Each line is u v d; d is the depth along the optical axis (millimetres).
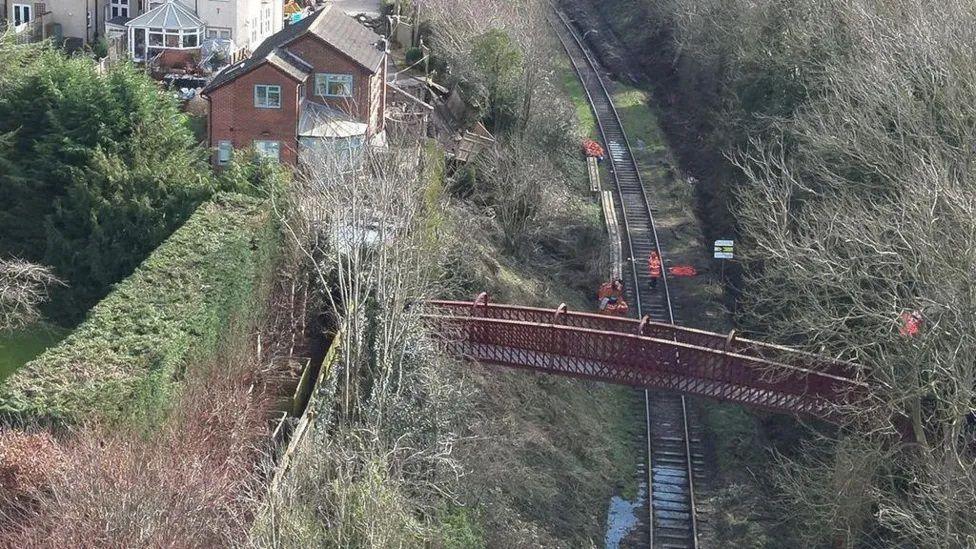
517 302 58812
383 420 38812
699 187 77688
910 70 50406
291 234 44312
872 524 43219
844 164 50938
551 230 68312
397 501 34781
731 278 66188
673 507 48625
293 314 45125
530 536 42719
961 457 40000
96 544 27031
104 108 52906
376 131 64750
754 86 67875
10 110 53531
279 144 61438
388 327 39656
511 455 46625
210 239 43094
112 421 31484
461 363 46906
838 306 46938
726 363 44875
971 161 44281
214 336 39156
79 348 34656
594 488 48969
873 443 42969
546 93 79938
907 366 42312
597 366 46250
